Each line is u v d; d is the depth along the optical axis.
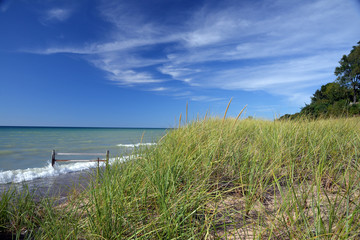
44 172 8.69
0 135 41.56
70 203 2.76
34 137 36.47
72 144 23.94
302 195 2.11
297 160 3.32
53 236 1.94
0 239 2.39
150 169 2.80
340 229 1.48
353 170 2.52
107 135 43.56
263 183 2.75
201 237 1.80
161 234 1.85
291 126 4.71
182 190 2.51
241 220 2.05
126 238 1.88
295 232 1.67
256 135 4.72
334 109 8.66
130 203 2.31
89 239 1.91
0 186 4.90
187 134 4.09
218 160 3.23
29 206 2.95
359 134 3.90
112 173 3.04
